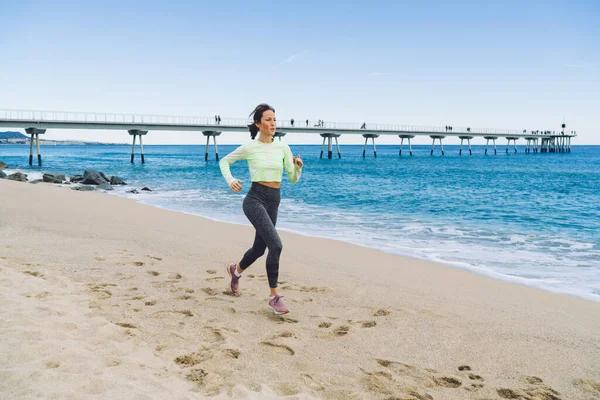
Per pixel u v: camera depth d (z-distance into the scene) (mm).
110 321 3523
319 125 61312
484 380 2850
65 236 7234
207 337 3328
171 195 18438
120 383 2348
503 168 48188
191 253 6391
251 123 3992
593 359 3215
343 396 2529
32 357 2574
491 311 4316
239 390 2457
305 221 11445
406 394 2590
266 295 4527
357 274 5668
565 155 99125
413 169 44844
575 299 4871
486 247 8117
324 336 3484
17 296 3826
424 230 10086
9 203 11430
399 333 3613
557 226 11008
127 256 6008
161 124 45344
